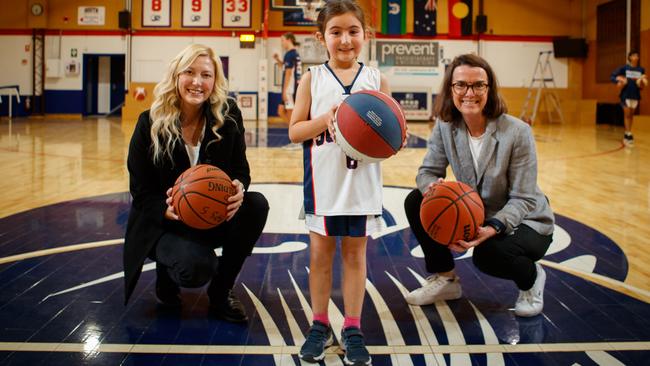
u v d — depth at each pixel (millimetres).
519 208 1853
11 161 5926
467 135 1990
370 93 1543
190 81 1796
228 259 1913
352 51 1671
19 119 13578
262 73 13797
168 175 1903
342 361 1614
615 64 13070
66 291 2156
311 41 12383
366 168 1648
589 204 3994
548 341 1747
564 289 2236
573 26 14398
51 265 2475
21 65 14289
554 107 14133
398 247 2887
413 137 9703
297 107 1721
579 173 5484
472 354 1655
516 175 1913
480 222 1755
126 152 6934
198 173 1718
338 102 1677
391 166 5949
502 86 14414
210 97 1885
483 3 14211
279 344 1723
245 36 13867
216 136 1906
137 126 1889
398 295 2180
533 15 14312
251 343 1726
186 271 1722
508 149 1896
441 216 1741
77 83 14359
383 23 14008
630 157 6750
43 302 2035
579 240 3000
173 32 14094
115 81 15734
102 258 2588
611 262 2602
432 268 2104
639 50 12141
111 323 1858
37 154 6574
